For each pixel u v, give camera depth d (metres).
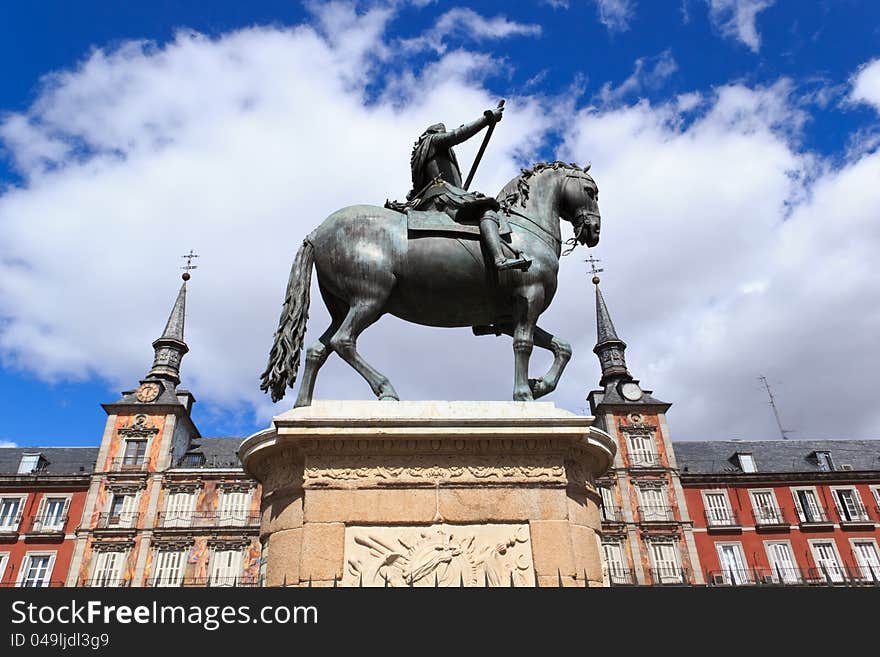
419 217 4.57
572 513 3.87
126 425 36.06
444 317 4.70
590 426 4.01
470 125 4.84
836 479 36.19
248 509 33.69
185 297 44.12
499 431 3.83
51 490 34.56
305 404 4.30
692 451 41.16
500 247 4.33
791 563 33.66
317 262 4.56
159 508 33.38
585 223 5.12
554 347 4.71
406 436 3.79
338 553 3.53
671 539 33.75
